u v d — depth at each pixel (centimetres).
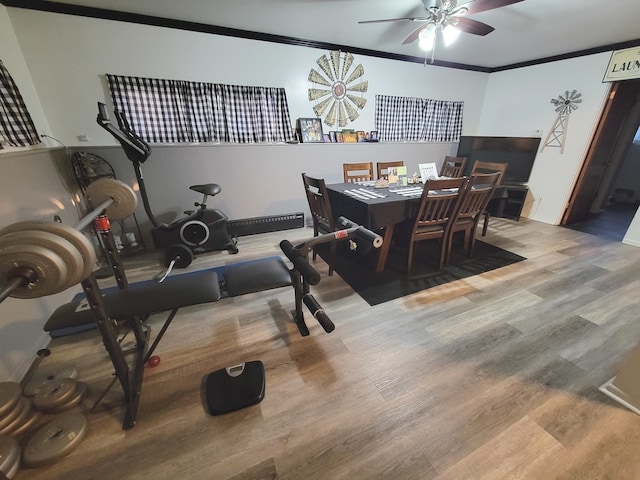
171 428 123
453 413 129
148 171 303
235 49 307
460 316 197
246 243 330
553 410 130
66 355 165
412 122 439
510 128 451
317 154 378
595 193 423
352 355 163
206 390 140
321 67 354
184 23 278
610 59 328
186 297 133
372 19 275
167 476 106
